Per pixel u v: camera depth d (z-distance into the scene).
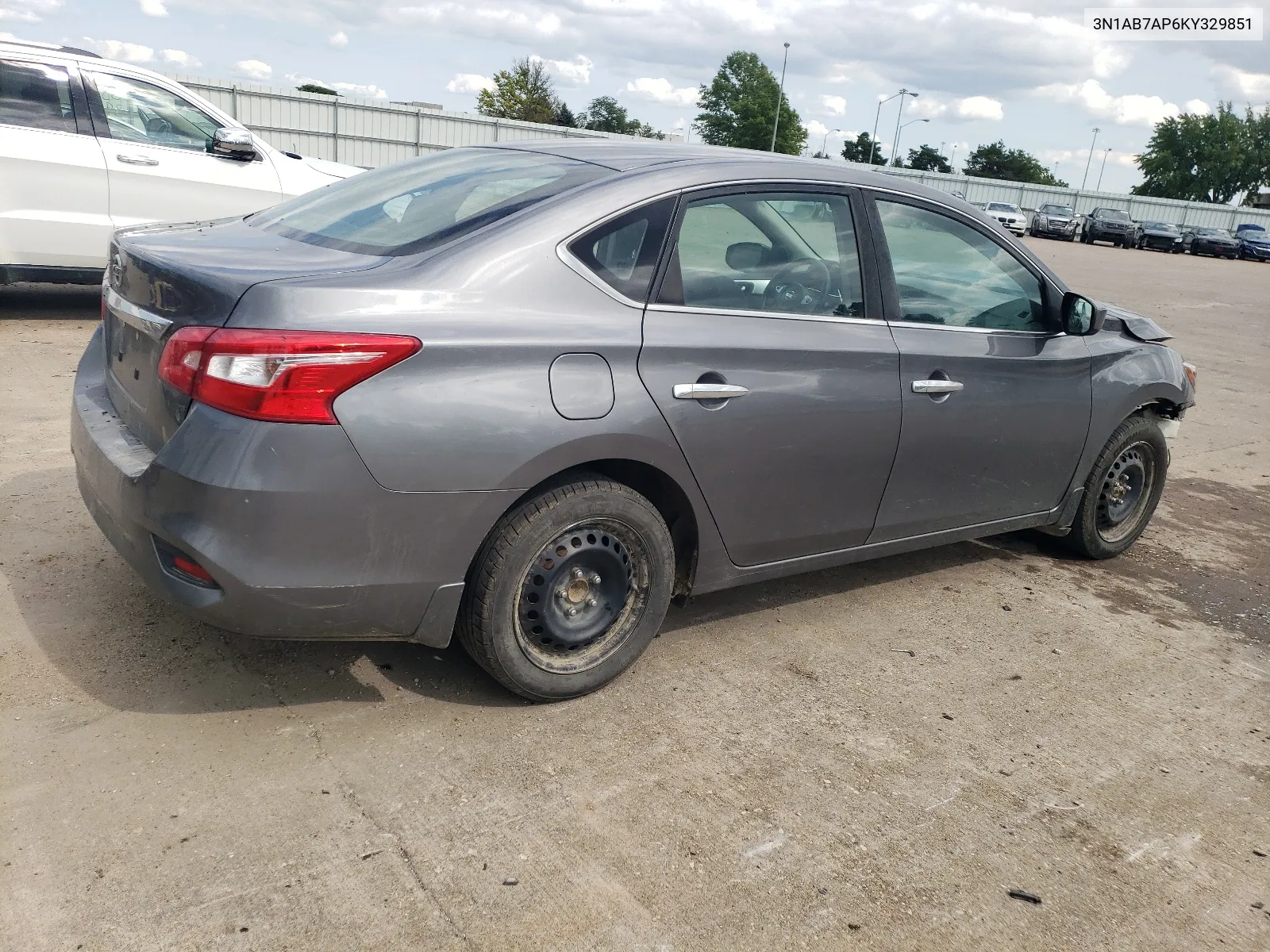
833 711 3.23
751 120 89.00
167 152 7.65
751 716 3.14
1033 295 4.10
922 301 3.69
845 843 2.59
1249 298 20.39
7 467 4.53
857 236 3.51
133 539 2.60
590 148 3.45
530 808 2.59
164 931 2.09
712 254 3.12
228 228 3.32
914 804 2.78
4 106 7.05
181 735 2.75
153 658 3.09
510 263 2.74
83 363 3.35
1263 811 2.93
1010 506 4.21
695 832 2.57
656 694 3.21
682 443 2.99
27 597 3.37
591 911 2.27
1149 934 2.39
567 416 2.73
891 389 3.49
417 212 3.04
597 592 3.05
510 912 2.24
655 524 3.05
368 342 2.45
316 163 8.59
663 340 2.93
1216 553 5.20
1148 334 4.71
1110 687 3.60
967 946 2.29
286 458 2.40
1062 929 2.38
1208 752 3.22
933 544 3.99
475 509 2.66
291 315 2.41
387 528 2.56
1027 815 2.79
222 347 2.39
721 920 2.28
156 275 2.67
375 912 2.20
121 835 2.35
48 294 8.93
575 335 2.76
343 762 2.70
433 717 2.95
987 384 3.83
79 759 2.60
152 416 2.66
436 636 2.78
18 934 2.05
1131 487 4.82
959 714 3.30
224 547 2.42
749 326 3.15
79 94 7.31
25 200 7.16
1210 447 7.55
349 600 2.58
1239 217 53.66
